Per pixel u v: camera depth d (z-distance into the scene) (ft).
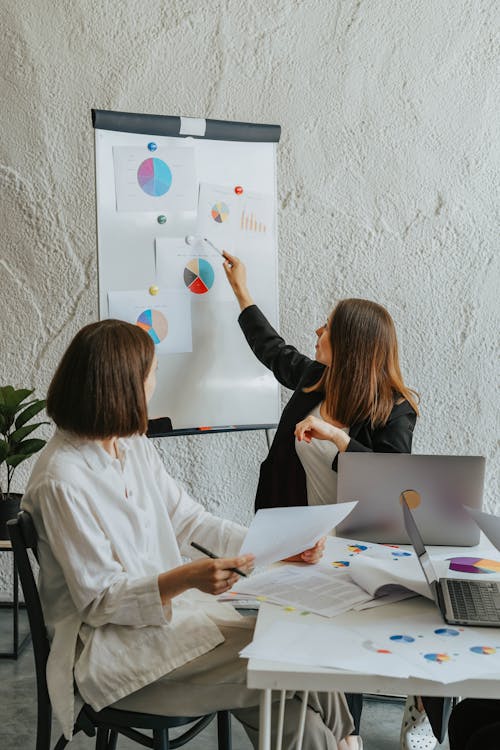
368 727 7.87
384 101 10.07
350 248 10.25
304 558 5.58
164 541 5.64
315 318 10.37
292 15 9.95
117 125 8.43
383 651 4.13
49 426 10.53
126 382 5.06
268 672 3.88
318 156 10.15
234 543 5.90
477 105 10.03
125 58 9.99
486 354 10.33
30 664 9.07
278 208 10.22
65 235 10.21
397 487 6.00
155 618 4.89
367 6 9.93
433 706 6.03
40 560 5.17
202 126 8.79
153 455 6.03
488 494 10.54
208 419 9.11
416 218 10.19
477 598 4.83
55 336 10.35
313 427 6.79
